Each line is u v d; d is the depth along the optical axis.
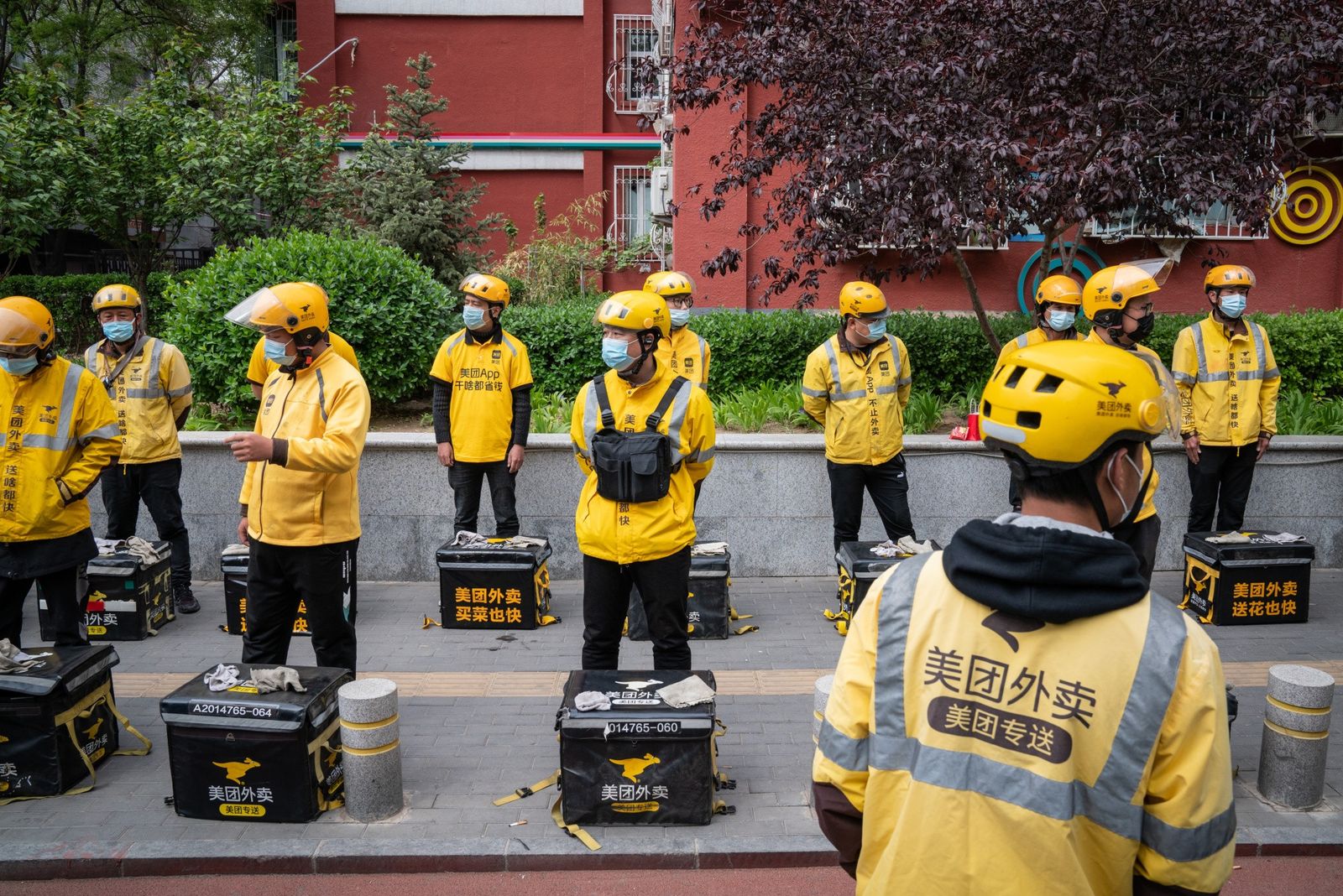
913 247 7.76
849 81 7.25
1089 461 1.67
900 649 1.75
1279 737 4.32
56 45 18.14
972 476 7.82
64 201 12.68
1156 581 7.81
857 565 6.48
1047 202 7.16
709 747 4.16
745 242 11.62
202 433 7.89
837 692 1.85
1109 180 6.66
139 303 6.96
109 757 4.89
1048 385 1.71
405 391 9.10
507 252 18.41
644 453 4.45
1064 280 6.16
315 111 14.32
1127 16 6.94
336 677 4.52
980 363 9.55
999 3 6.93
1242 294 6.87
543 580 7.00
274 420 4.70
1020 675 1.64
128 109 13.26
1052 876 1.57
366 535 7.95
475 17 19.45
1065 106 6.87
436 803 4.42
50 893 3.86
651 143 19.27
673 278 7.18
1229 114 7.32
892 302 12.02
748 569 8.01
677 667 4.75
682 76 8.02
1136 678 1.58
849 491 7.02
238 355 8.40
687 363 7.27
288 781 4.22
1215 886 1.58
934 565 1.81
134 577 6.60
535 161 19.41
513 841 4.08
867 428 6.85
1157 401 1.69
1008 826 1.60
